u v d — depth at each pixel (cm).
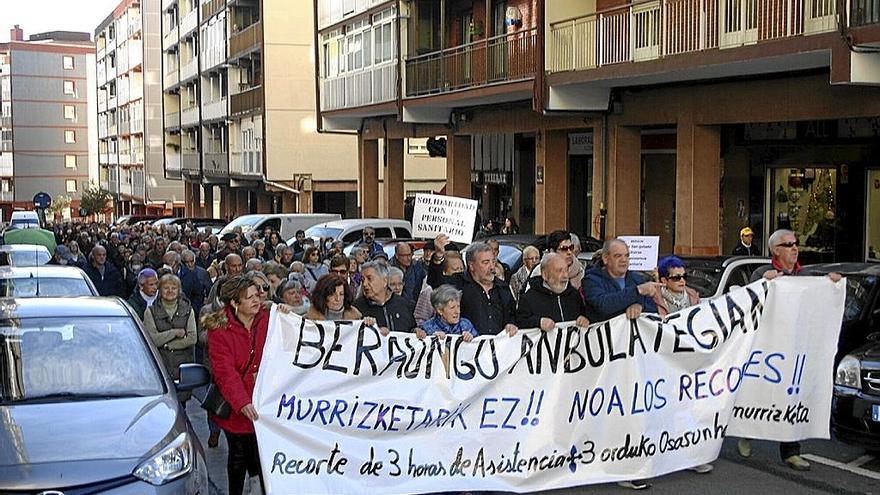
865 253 1895
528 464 775
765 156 2077
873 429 854
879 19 1398
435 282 1270
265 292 999
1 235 2886
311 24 4497
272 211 5159
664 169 2345
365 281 833
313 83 4522
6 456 590
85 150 11812
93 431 625
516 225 2747
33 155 11538
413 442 750
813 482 839
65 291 1209
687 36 1747
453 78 2622
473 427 763
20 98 11438
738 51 1619
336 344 725
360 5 3212
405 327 847
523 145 2911
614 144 2170
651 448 805
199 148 6031
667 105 2022
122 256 2094
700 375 821
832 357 854
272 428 709
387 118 3325
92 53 11762
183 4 6556
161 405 679
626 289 798
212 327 697
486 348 766
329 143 4562
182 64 6569
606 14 1977
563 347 784
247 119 4872
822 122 1945
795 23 1513
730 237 2155
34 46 11450
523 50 2239
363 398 733
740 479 848
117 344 748
